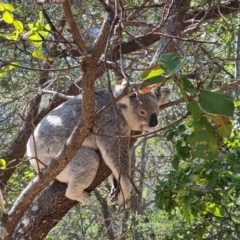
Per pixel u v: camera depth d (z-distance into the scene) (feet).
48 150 29.86
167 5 25.57
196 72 21.52
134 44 39.81
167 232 34.96
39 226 27.71
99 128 29.71
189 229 30.63
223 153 31.42
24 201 24.56
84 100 19.43
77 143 21.67
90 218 56.85
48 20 18.06
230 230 31.07
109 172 29.76
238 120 38.17
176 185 28.71
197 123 15.14
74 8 42.34
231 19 40.75
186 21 31.04
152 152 62.59
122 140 30.04
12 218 24.85
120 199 29.76
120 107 30.96
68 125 30.27
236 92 42.75
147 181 54.80
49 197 28.09
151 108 30.66
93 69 18.51
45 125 30.68
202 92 14.32
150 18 44.70
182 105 44.62
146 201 57.16
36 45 19.63
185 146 28.40
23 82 43.50
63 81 44.16
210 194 29.25
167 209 29.81
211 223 31.01
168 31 25.18
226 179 27.99
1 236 24.75
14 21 20.34
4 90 45.73
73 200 28.27
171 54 14.55
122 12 21.09
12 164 39.60
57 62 42.06
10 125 40.98
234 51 41.78
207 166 28.37
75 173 27.96
